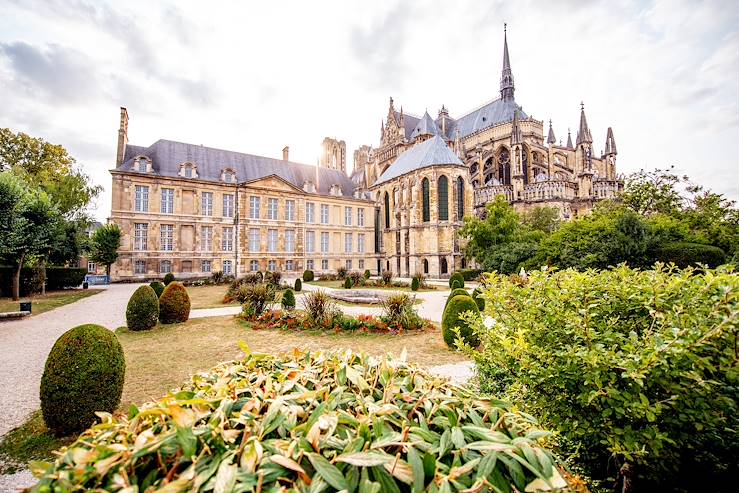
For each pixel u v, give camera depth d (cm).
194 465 161
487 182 6278
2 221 1888
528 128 6056
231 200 4656
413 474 163
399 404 241
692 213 2600
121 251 3841
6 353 1079
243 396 252
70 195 3956
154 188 4072
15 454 522
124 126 4169
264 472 158
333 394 241
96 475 152
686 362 279
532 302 408
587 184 4984
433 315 1752
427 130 6700
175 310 1519
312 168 5934
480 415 237
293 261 5100
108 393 585
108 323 1559
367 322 1340
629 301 376
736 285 273
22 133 3966
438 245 4869
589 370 307
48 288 3138
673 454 320
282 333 1316
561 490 189
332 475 158
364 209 5997
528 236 3497
